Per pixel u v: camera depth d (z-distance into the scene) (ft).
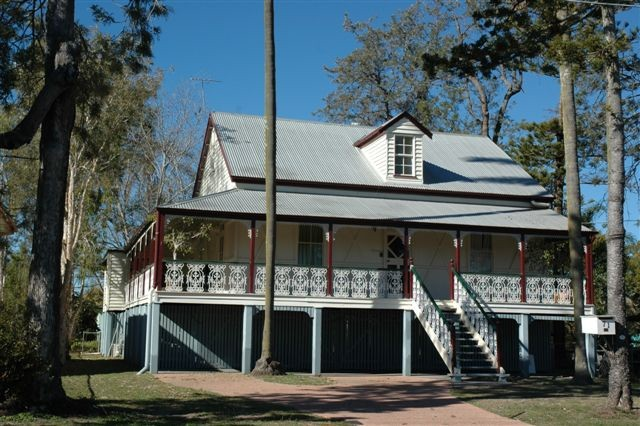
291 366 83.10
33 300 44.11
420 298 78.28
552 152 115.14
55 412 42.96
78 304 128.67
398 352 86.43
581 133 110.52
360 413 49.42
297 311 82.53
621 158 54.03
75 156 95.76
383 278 80.53
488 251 93.30
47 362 43.47
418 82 157.38
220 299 75.97
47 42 46.32
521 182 98.07
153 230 82.64
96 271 127.65
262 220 77.05
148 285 80.43
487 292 82.33
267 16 74.49
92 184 108.78
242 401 53.57
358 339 85.46
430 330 75.77
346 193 88.89
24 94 54.24
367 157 96.73
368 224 79.15
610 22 53.93
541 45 56.18
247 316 76.64
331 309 84.28
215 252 95.61
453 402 56.08
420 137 92.58
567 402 56.65
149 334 75.20
